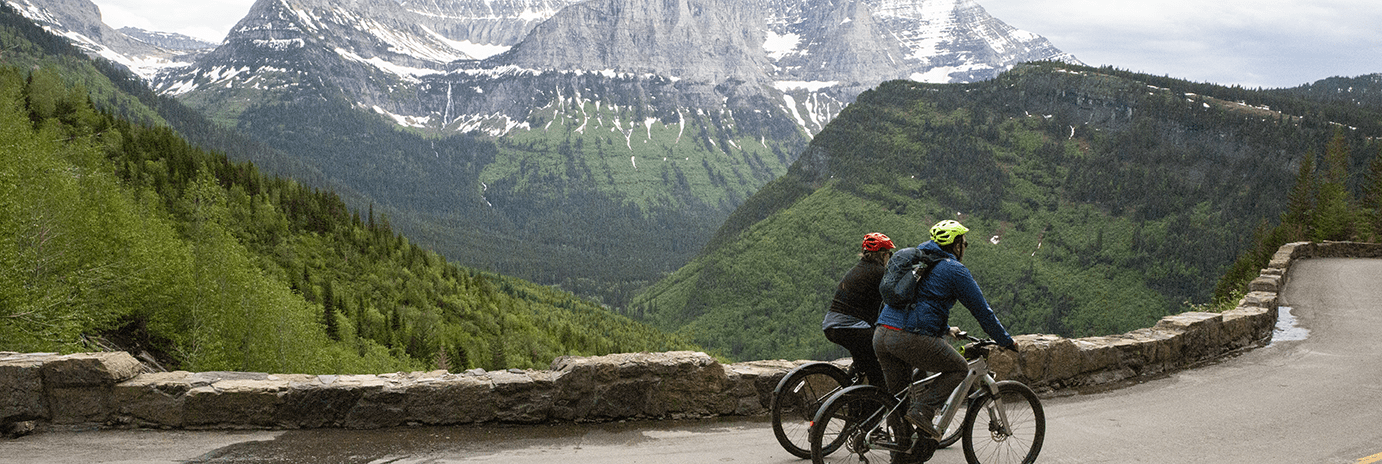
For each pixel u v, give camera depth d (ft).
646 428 25.76
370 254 488.85
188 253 171.01
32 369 22.36
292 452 21.86
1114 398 32.76
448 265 575.79
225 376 24.76
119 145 400.67
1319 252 141.28
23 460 20.31
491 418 25.23
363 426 24.22
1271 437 26.76
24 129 185.37
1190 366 40.88
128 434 22.62
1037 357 33.37
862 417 20.88
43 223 123.75
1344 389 35.24
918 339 19.63
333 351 235.40
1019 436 22.15
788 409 22.66
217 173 472.85
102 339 140.97
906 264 19.97
